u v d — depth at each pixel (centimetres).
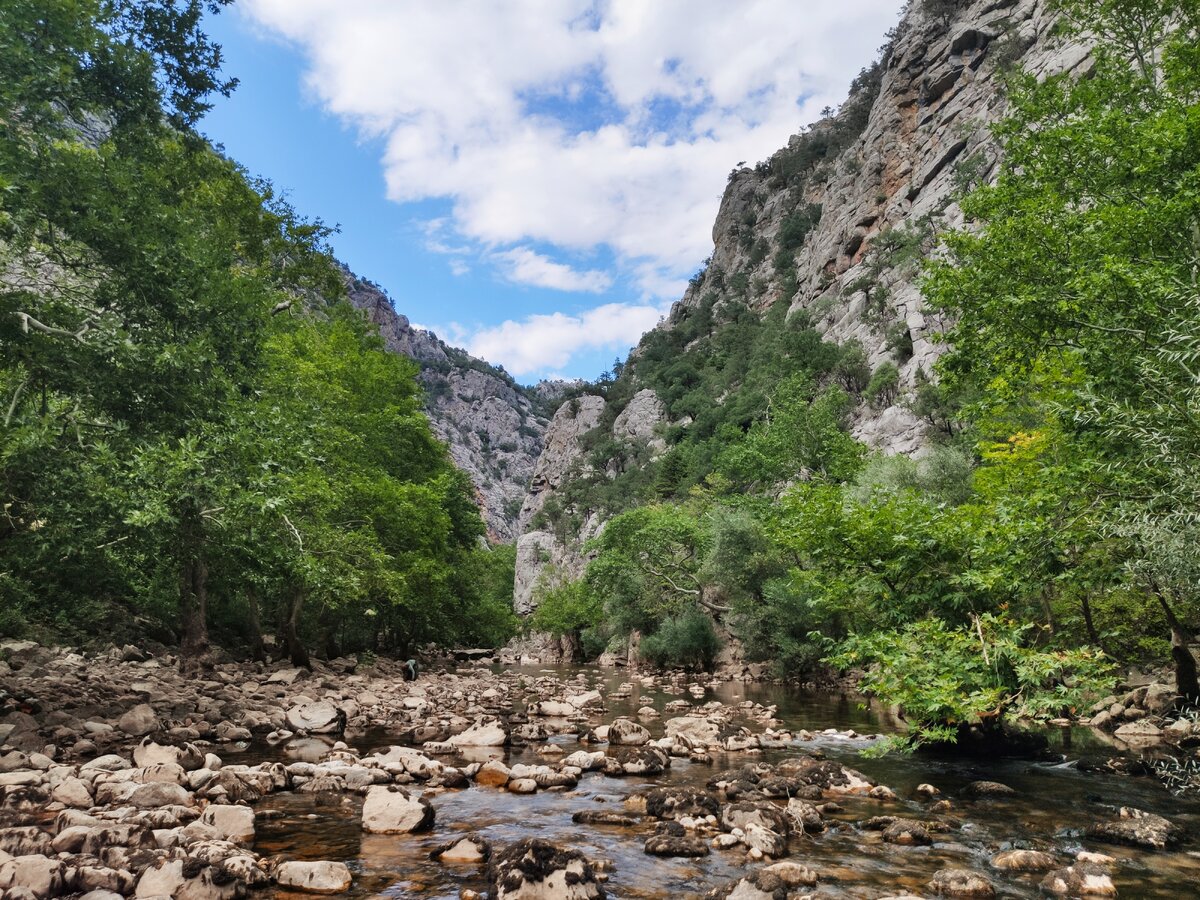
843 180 14362
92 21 1195
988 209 1758
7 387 1104
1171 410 810
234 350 1323
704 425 11850
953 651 1014
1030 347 1533
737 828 728
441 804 862
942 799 871
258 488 1195
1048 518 1066
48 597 1819
